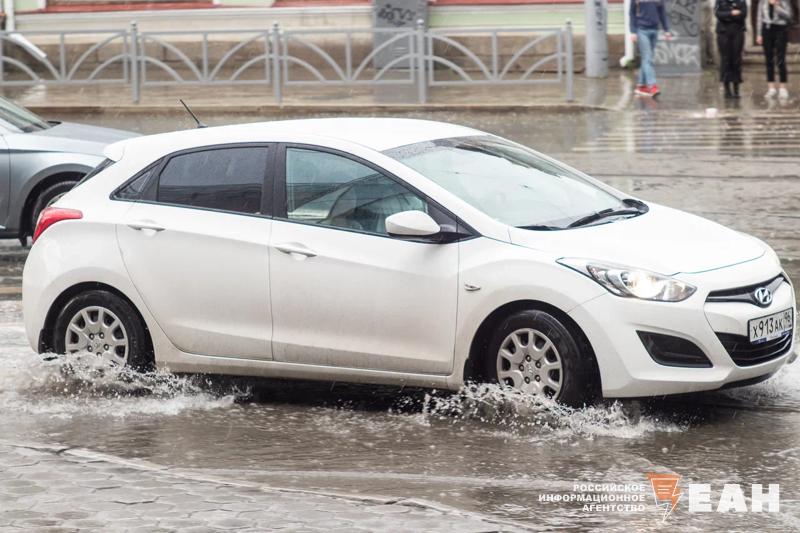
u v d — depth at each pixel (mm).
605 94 62219
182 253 19859
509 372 18094
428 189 18656
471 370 18234
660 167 43156
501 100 59844
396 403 19531
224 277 19547
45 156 31828
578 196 19984
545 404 17781
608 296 17266
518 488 15391
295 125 20562
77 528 13852
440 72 63531
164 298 19969
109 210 20578
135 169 20703
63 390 20469
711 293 17453
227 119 58938
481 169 19641
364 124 20672
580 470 16062
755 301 17781
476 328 18016
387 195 18891
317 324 19047
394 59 61156
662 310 17172
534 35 63938
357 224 18953
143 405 19656
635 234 18547
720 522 14180
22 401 19891
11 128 32562
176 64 69812
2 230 32031
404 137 19906
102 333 20562
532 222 18609
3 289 28922
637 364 17203
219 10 73438
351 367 18969
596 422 17672
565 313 17484
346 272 18750
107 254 20297
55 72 63094
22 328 24891
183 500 14805
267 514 14281
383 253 18594
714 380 17328
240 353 19609
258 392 20344
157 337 20156
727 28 59844
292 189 19484
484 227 18234
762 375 17984
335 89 65438
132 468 16156
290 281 19109
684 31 67500
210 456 16969
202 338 19812
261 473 16156
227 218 19766
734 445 17000
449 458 16688
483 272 17938
